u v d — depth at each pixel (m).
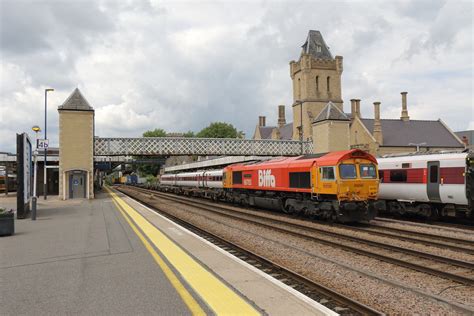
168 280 7.48
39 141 24.91
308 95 76.50
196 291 6.75
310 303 6.15
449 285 8.45
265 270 9.60
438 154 19.05
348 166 17.94
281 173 22.59
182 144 45.25
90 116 36.81
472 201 17.34
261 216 21.58
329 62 78.12
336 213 18.17
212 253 10.02
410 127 66.56
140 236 12.89
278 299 6.33
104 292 6.78
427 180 19.28
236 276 7.73
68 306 6.09
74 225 16.06
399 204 21.59
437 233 15.87
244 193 29.27
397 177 21.09
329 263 10.43
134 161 82.00
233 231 16.73
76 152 36.25
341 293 7.88
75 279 7.66
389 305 7.14
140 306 6.04
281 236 15.16
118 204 28.11
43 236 13.26
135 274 7.95
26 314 5.77
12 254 10.24
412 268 9.79
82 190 35.97
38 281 7.57
